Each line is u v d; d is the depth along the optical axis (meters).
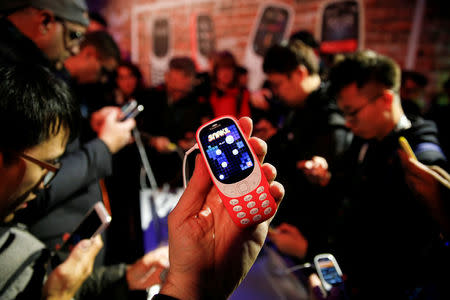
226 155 0.51
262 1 3.63
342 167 1.19
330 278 0.83
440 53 3.00
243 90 2.29
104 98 1.75
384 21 3.12
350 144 1.22
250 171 0.49
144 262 0.91
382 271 0.84
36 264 0.66
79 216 1.03
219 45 4.00
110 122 1.14
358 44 3.24
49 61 1.06
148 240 1.62
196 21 4.10
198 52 4.18
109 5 4.75
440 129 1.76
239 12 3.79
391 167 0.93
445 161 0.87
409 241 0.81
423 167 0.67
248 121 0.55
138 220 1.46
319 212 1.11
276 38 3.62
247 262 0.49
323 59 1.97
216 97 2.31
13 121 0.56
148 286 0.91
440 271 0.74
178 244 0.47
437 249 0.75
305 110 1.39
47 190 0.89
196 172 0.51
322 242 1.03
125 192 1.40
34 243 0.67
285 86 1.40
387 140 1.00
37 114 0.58
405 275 0.79
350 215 1.03
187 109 2.35
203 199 0.51
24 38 0.95
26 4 0.94
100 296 0.88
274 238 1.11
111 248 1.29
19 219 0.86
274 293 0.97
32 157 0.59
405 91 2.39
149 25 4.50
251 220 0.48
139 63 4.70
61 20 1.03
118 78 2.36
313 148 1.25
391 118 0.99
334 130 1.26
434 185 0.66
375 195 0.96
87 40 1.56
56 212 0.97
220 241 0.50
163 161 2.05
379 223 0.91
